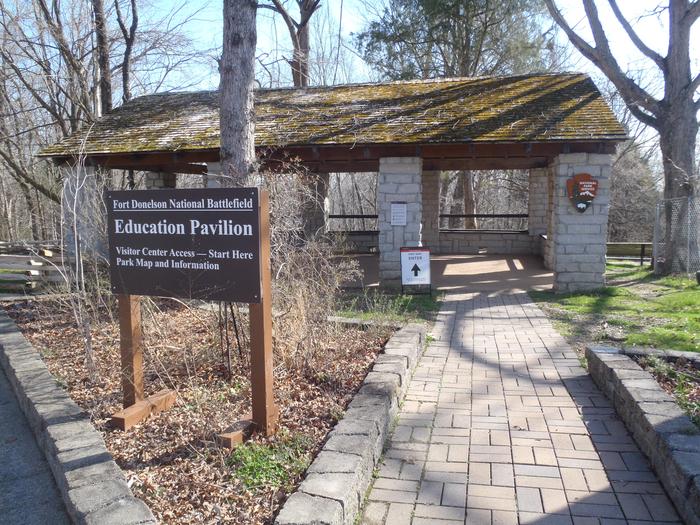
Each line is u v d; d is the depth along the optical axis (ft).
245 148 25.63
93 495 9.76
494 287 36.24
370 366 17.47
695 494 9.61
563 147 33.01
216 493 10.48
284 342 17.40
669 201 41.01
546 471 12.12
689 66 41.34
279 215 19.42
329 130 36.42
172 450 12.37
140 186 53.62
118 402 15.19
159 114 44.11
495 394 16.66
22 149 73.56
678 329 23.00
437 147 34.55
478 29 69.00
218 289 12.94
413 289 34.65
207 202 12.83
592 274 33.63
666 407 12.88
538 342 22.30
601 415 14.92
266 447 12.15
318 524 8.67
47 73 59.72
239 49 25.34
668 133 41.78
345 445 11.37
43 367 17.71
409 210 35.29
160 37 62.80
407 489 11.51
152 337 18.57
